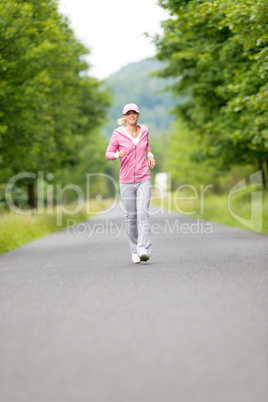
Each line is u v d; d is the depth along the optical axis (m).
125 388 6.71
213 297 12.06
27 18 33.19
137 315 10.52
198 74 49.97
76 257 22.42
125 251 24.42
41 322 10.27
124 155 17.62
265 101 31.00
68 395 6.55
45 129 47.12
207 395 6.43
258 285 13.57
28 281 15.59
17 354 8.29
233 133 46.06
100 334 9.23
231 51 37.62
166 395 6.45
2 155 43.25
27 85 36.53
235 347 8.27
